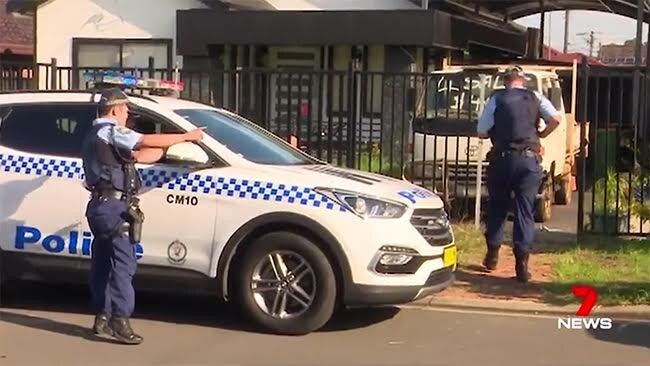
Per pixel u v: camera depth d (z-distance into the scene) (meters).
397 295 6.93
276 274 7.06
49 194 7.40
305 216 6.91
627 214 11.16
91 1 20.23
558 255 10.09
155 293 8.54
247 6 19.75
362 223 6.87
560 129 13.62
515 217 8.91
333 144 13.60
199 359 6.42
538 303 8.16
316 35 17.81
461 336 7.20
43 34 20.42
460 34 19.02
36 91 7.81
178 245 7.14
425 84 12.73
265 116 13.11
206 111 7.83
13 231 7.46
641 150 11.48
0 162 7.54
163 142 6.76
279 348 6.73
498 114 8.91
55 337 6.95
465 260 9.84
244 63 19.44
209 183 7.13
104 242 6.76
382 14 17.47
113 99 6.71
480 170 11.46
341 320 7.65
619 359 6.58
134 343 6.78
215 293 7.17
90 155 6.64
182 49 18.52
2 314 7.65
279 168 7.27
